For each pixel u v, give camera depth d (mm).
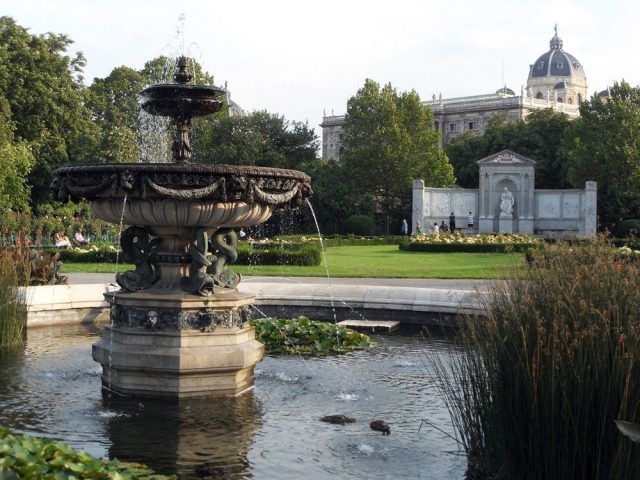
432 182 70688
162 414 8844
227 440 7949
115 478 5648
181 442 7836
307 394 10000
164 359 9398
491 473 6820
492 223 61625
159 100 10922
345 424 8625
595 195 58938
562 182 77875
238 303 9945
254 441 7938
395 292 16500
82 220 45250
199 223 9773
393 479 6891
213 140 66562
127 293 9867
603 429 5809
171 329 9594
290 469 7117
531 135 82562
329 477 6926
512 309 6953
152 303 9617
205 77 63469
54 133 55469
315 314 16828
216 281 10227
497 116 114750
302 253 29781
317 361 12281
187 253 10109
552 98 184750
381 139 69750
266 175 9672
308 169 68312
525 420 6281
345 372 11406
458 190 61844
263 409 9188
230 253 10398
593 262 7617
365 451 7664
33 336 14227
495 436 6707
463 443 7242
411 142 70688
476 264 30562
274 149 67688
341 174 71875
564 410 5941
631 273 6930
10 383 10242
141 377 9594
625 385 5762
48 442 5957
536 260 7812
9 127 48031
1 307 12961
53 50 57688
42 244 39531
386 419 8891
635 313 6312
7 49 52438
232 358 9664
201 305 9656
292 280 23016
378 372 11438
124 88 69312
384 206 72250
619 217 61750
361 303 16562
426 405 9547
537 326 6297
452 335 14984
